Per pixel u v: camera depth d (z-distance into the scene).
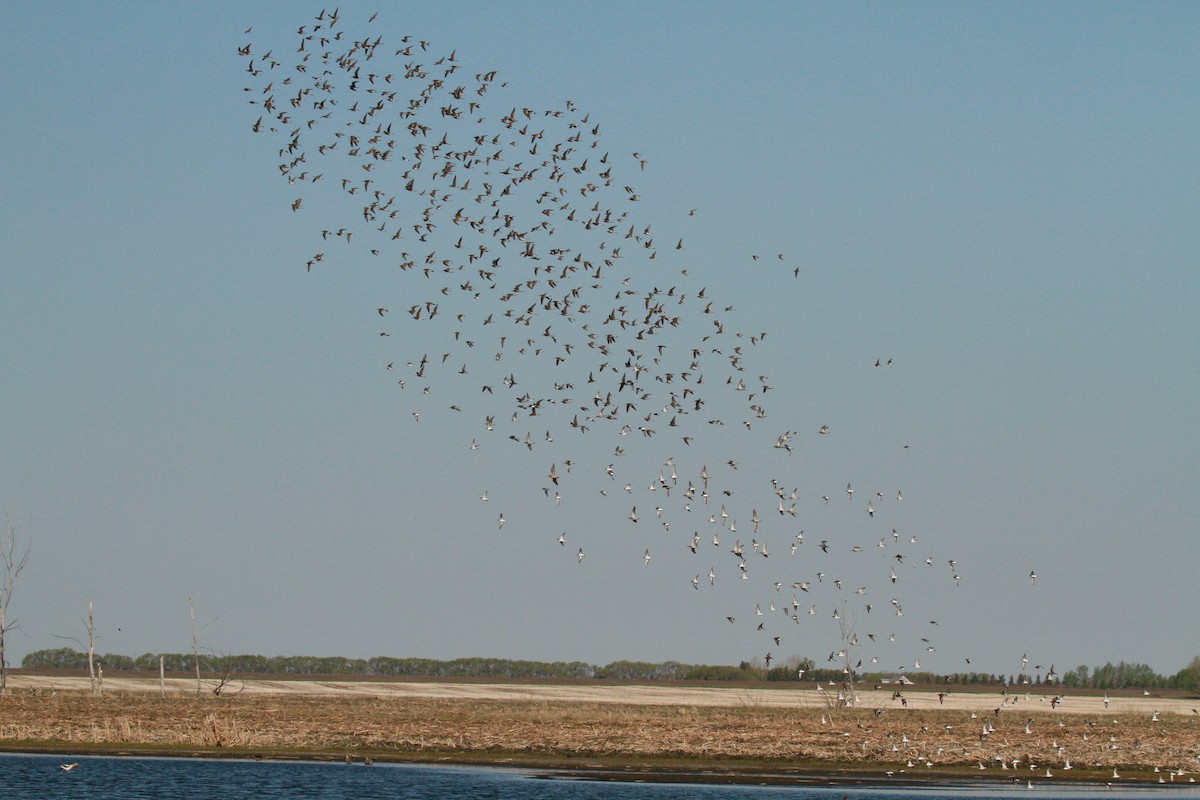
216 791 57.03
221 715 92.62
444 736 79.75
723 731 85.19
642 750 73.12
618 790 58.38
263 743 74.56
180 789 57.47
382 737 78.31
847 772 65.44
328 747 73.50
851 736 82.00
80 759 67.00
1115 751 76.88
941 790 59.56
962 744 78.69
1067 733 89.88
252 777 61.34
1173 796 58.62
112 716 90.44
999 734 86.62
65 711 94.12
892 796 57.31
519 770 65.12
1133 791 60.47
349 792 57.00
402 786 58.97
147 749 71.12
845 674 109.00
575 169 49.91
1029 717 108.31
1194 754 76.31
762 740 78.75
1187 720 111.50
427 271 51.91
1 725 79.75
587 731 83.81
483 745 74.88
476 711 102.31
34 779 59.78
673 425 55.81
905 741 71.75
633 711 105.31
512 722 90.31
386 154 49.19
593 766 66.81
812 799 56.06
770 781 61.78
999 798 57.22
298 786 58.66
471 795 56.41
